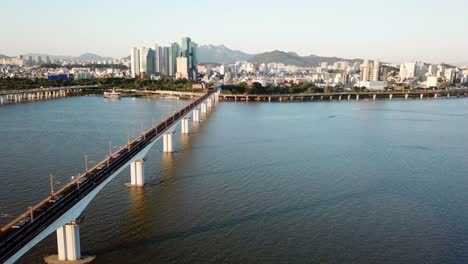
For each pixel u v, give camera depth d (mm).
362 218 77875
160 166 112438
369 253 64312
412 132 183250
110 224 71938
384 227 74062
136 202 82938
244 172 107812
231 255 62594
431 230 73188
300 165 117000
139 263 59562
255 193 90812
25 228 47406
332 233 71000
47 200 55938
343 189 95562
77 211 58812
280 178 103125
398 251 65188
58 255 59344
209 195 88500
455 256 63875
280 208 82000
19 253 43688
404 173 111188
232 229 71500
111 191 89312
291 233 70562
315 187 96500
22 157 117688
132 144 94250
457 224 76125
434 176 108812
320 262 61125
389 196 91250
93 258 60250
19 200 81875
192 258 61344
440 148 146875
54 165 109000
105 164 75125
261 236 69125
